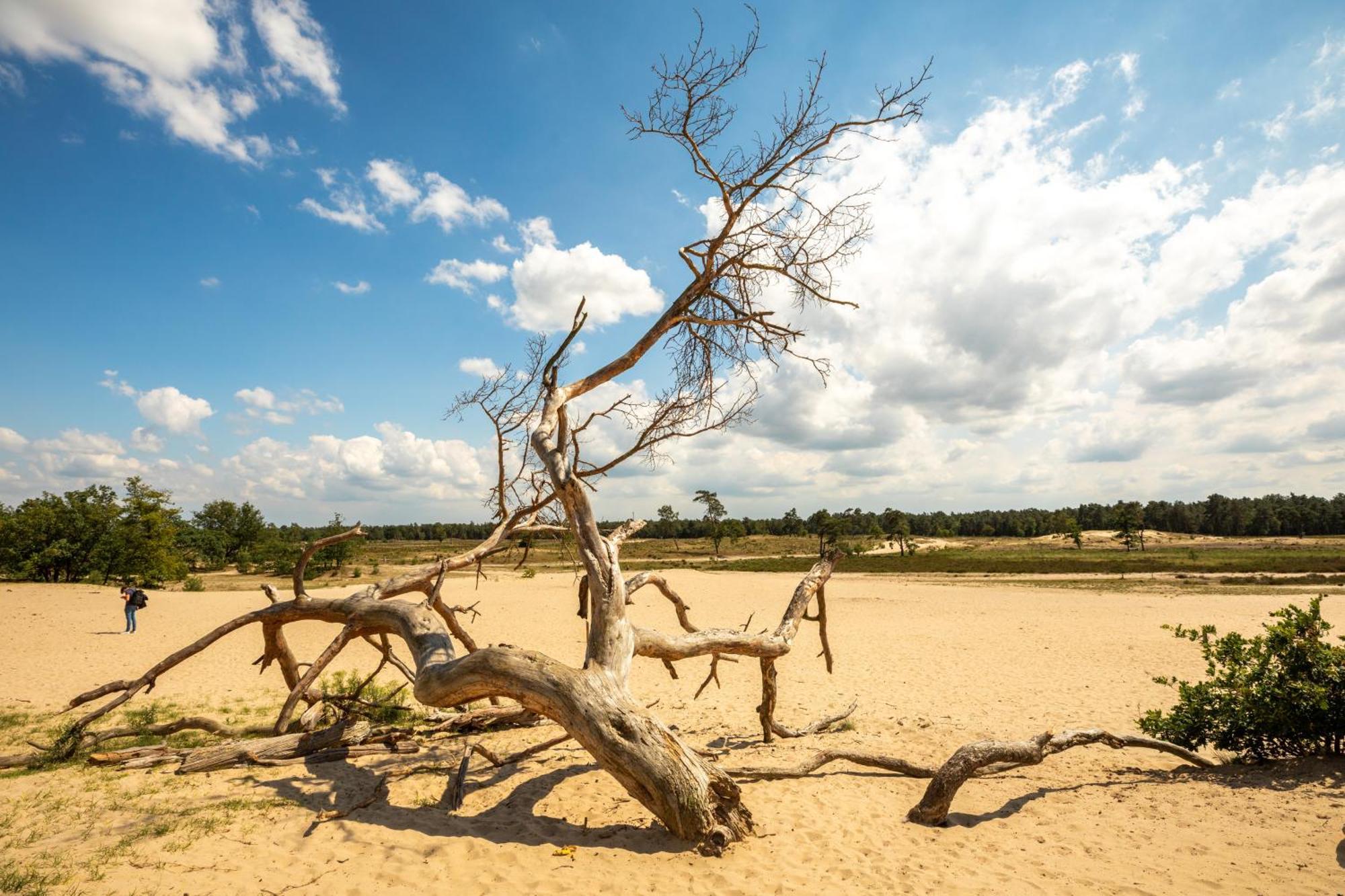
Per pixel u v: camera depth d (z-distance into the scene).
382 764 7.05
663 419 7.74
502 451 8.27
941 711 10.01
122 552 37.12
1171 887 4.12
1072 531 93.62
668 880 4.34
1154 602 27.30
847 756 6.70
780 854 4.80
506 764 6.95
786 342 7.55
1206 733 6.90
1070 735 6.15
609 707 5.12
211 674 13.51
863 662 14.92
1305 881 4.08
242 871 4.34
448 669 5.70
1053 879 4.34
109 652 16.20
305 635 19.84
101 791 6.08
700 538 113.25
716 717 9.97
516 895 4.09
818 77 6.69
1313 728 6.29
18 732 8.85
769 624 22.61
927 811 5.44
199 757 6.75
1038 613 23.84
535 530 8.48
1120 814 5.52
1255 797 5.65
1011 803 5.93
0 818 5.34
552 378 6.84
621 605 5.91
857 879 4.38
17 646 16.70
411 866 4.45
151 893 4.01
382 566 53.56
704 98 6.61
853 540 99.75
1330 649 6.42
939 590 35.34
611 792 6.13
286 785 6.28
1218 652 7.10
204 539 63.00
